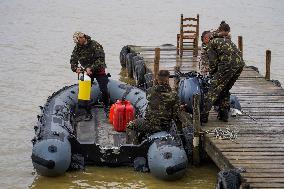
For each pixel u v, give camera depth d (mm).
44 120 12977
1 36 29031
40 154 11570
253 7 42844
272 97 14695
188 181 11836
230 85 12094
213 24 35719
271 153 10734
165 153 11570
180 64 19250
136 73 19391
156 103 12148
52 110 13508
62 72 21953
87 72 14547
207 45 12047
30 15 36469
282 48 28203
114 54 26062
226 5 43750
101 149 12219
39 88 19516
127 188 11438
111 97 15633
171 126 12570
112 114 14242
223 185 9398
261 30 33438
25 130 15062
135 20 36250
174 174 11508
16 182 11789
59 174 11805
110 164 12336
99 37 30234
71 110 14422
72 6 41000
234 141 11367
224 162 10477
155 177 11812
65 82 20484
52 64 23250
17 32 30422
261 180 9477
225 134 11641
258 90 15375
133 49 22406
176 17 38125
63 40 28703
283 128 12219
